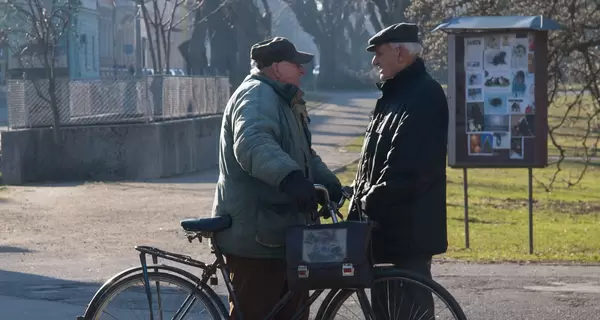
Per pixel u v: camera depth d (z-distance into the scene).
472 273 13.87
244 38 66.25
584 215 24.38
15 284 13.06
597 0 21.70
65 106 34.00
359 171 8.09
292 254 7.00
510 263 14.95
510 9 22.70
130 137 33.56
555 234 19.86
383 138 7.68
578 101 24.06
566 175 38.00
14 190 28.92
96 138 33.53
